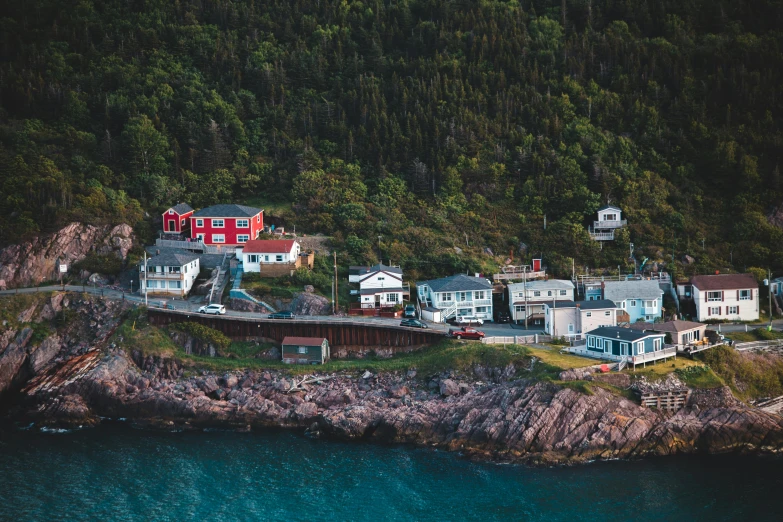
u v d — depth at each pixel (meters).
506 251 139.75
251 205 150.62
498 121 159.75
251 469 91.94
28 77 166.88
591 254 137.50
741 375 104.94
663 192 146.38
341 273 133.00
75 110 161.88
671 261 134.88
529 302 122.94
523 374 101.56
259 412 104.12
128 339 115.31
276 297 124.75
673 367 101.06
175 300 126.31
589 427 93.75
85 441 100.19
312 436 100.44
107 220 139.38
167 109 164.88
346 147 157.25
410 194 148.88
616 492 85.62
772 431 95.50
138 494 86.25
